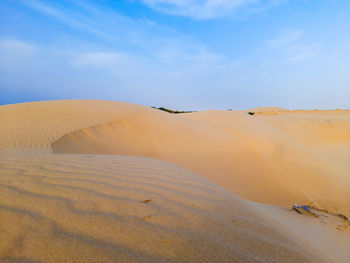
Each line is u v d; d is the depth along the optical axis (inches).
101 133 384.5
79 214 55.7
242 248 46.1
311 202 225.9
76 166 108.8
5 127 347.6
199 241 47.1
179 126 490.6
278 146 430.9
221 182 266.8
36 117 434.9
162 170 113.9
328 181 285.9
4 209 56.3
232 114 734.5
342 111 1081.4
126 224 52.2
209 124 581.3
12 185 75.2
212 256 42.0
